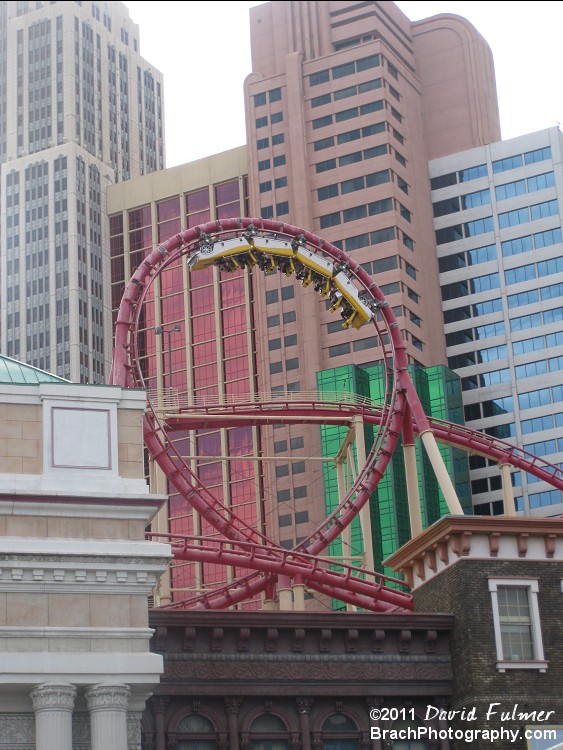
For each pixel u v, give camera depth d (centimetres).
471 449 12781
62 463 5841
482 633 6488
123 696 5553
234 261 10556
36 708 5472
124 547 5747
